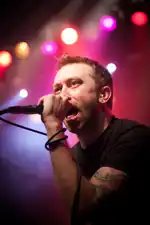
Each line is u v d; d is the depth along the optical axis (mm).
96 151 1686
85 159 1723
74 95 1728
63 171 1498
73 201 1450
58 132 1595
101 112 1757
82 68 1790
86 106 1728
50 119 1626
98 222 1465
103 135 1698
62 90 1754
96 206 1442
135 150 1527
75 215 1459
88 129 1725
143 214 1505
